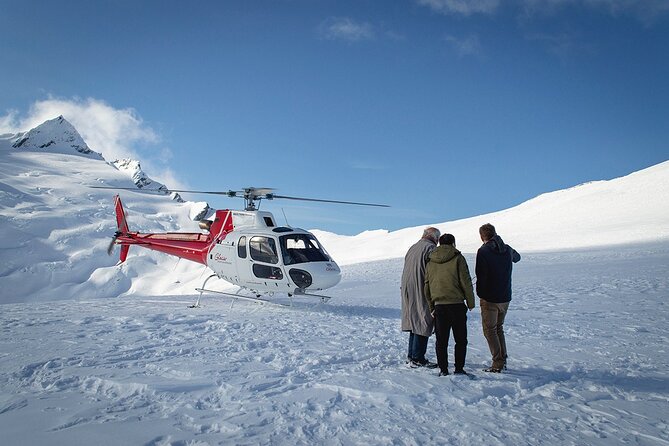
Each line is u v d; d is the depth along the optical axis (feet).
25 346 21.54
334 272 38.19
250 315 33.91
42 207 638.53
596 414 13.93
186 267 547.49
